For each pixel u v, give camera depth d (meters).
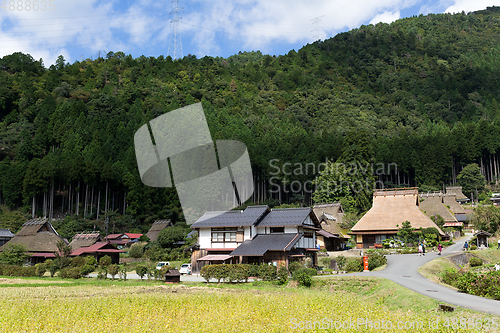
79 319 15.77
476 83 192.88
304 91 183.00
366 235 49.53
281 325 13.55
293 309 16.42
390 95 180.50
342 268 32.53
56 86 137.25
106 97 121.69
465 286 19.17
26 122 111.25
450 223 57.12
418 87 191.50
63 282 31.94
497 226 46.50
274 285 26.72
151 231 67.69
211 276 29.53
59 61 164.62
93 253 51.25
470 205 85.81
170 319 15.27
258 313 15.73
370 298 20.31
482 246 40.91
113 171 84.00
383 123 144.75
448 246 44.78
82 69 167.62
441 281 23.62
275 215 36.16
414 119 150.00
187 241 52.06
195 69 175.00
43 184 80.25
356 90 187.62
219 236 35.84
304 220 34.78
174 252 51.25
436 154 99.94
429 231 45.34
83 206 86.94
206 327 13.63
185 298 20.47
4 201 84.94
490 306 15.11
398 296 18.83
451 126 150.00
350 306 16.80
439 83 192.50
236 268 29.41
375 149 102.31
